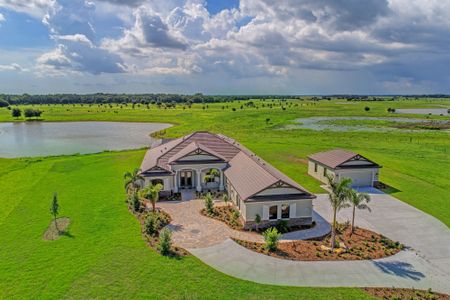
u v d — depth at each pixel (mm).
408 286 20406
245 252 24562
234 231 28453
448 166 51531
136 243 25797
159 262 22844
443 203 35375
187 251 24656
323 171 43656
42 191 39750
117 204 34875
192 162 38438
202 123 120750
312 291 19734
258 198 28641
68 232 28000
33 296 19219
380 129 102000
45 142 86188
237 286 20109
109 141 87312
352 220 28953
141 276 21078
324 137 85000
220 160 39344
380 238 27094
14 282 20641
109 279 20797
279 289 19891
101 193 38719
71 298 18984
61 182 43781
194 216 31703
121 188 40844
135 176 36562
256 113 155250
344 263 23094
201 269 22000
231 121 125938
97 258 23422
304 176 46688
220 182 39688
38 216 31734
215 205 34750
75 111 177625
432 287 20359
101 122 133250
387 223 30172
